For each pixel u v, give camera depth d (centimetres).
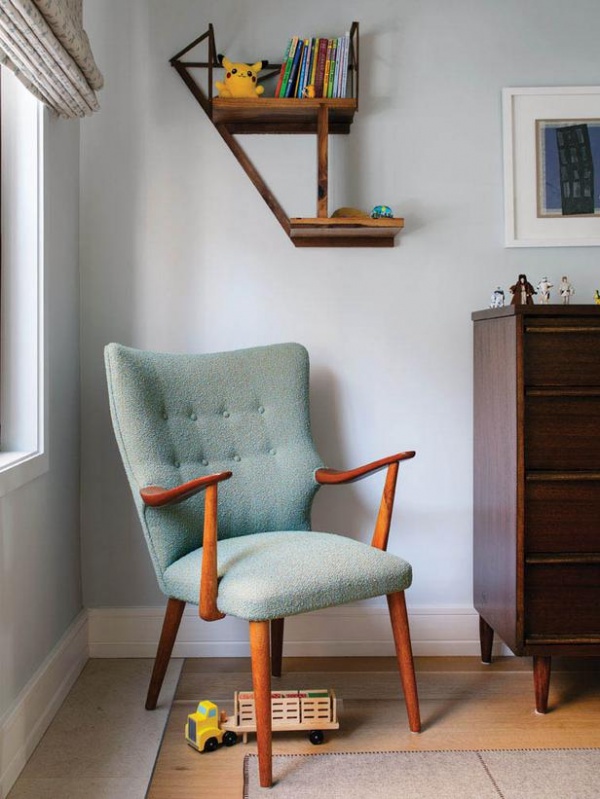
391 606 183
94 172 234
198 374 205
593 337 192
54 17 157
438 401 240
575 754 173
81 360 235
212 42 221
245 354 215
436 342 240
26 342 190
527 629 192
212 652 236
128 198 234
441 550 241
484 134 238
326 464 239
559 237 238
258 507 202
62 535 214
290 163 236
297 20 235
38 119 189
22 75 170
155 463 186
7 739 159
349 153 237
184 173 235
